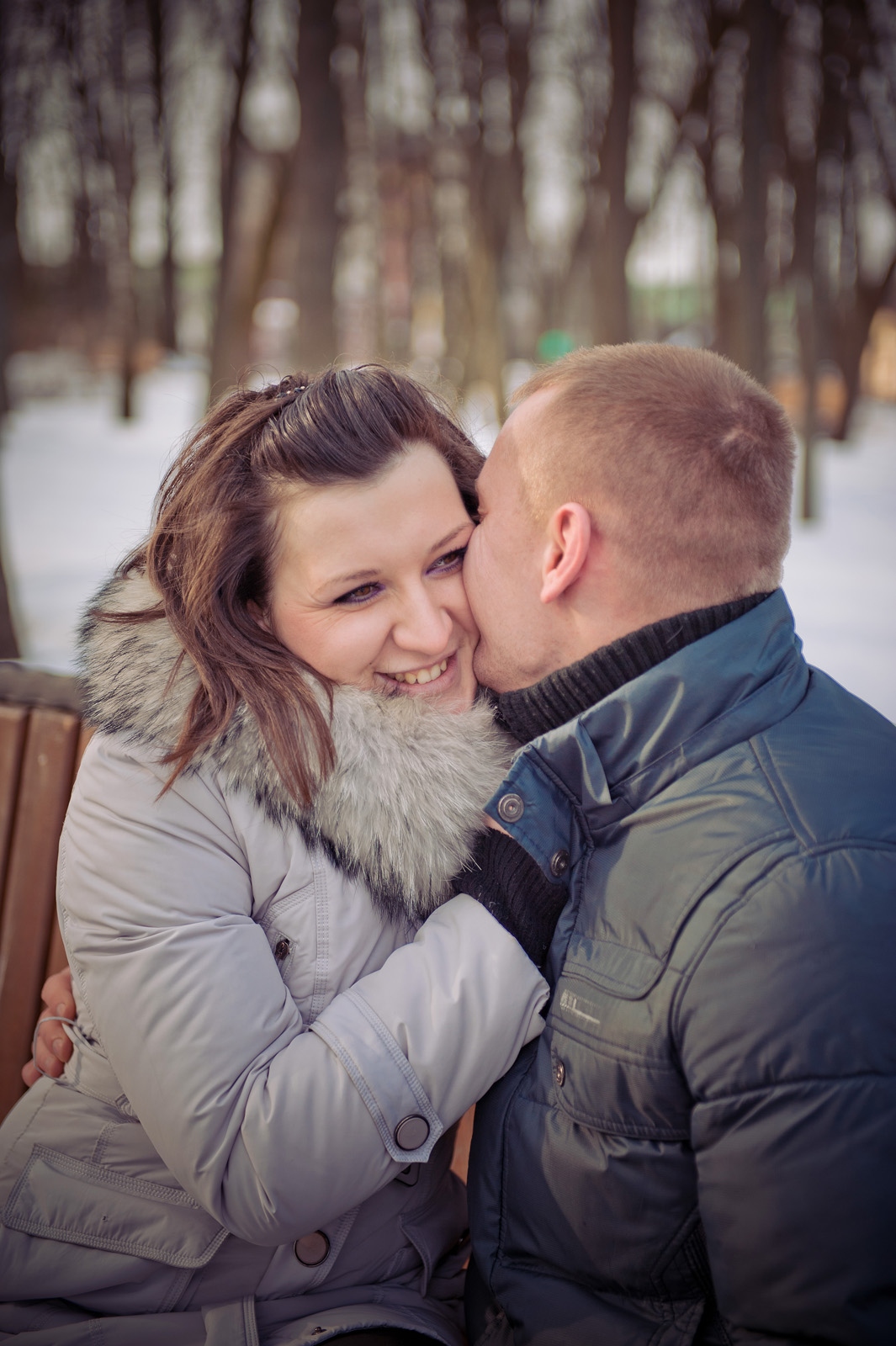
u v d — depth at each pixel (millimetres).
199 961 1085
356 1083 1048
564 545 1152
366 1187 1076
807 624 4902
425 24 7312
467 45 7547
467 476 1299
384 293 9883
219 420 1262
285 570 1186
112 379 15766
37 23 8039
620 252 7031
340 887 1146
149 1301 1161
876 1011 900
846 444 10930
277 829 1145
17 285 11922
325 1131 1046
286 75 6215
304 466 1150
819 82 7188
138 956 1092
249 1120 1047
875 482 8875
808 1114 897
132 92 8727
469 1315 1212
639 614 1147
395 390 1214
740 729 1090
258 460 1180
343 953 1145
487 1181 1141
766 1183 908
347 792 1123
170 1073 1067
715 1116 939
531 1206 1098
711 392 1120
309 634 1196
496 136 8023
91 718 1208
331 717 1146
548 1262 1100
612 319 7113
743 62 7324
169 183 10133
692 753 1089
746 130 6062
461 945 1113
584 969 1076
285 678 1151
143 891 1113
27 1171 1200
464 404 1532
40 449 10086
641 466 1104
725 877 992
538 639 1212
